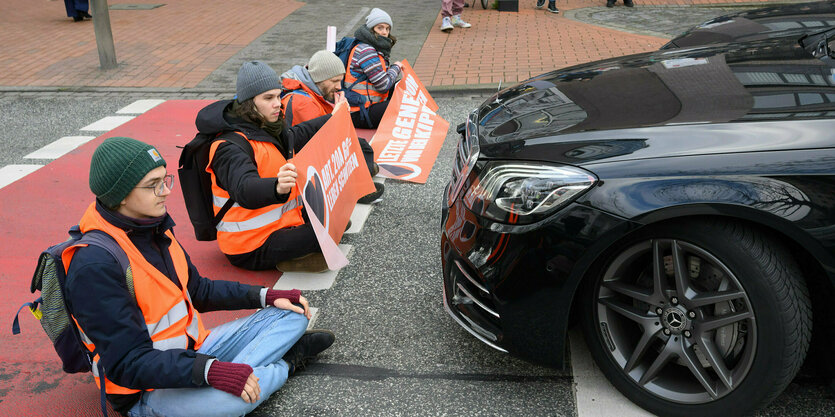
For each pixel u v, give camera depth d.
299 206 3.74
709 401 2.42
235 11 12.60
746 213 2.21
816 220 2.18
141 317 2.35
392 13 12.27
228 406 2.41
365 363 2.99
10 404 2.81
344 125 3.98
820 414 2.51
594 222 2.37
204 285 2.74
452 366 2.93
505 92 3.45
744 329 2.39
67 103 7.60
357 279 3.72
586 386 2.74
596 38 9.81
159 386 2.32
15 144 6.30
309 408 2.71
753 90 2.69
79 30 11.11
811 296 2.40
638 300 2.53
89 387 2.91
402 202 4.75
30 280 3.84
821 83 2.64
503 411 2.64
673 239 2.36
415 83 6.20
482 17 11.70
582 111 2.82
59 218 4.66
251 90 3.38
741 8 11.84
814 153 2.25
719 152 2.33
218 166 3.39
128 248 2.30
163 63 9.16
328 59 4.78
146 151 2.25
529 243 2.48
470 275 2.71
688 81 2.92
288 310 2.77
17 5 13.13
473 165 2.77
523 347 2.61
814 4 5.31
